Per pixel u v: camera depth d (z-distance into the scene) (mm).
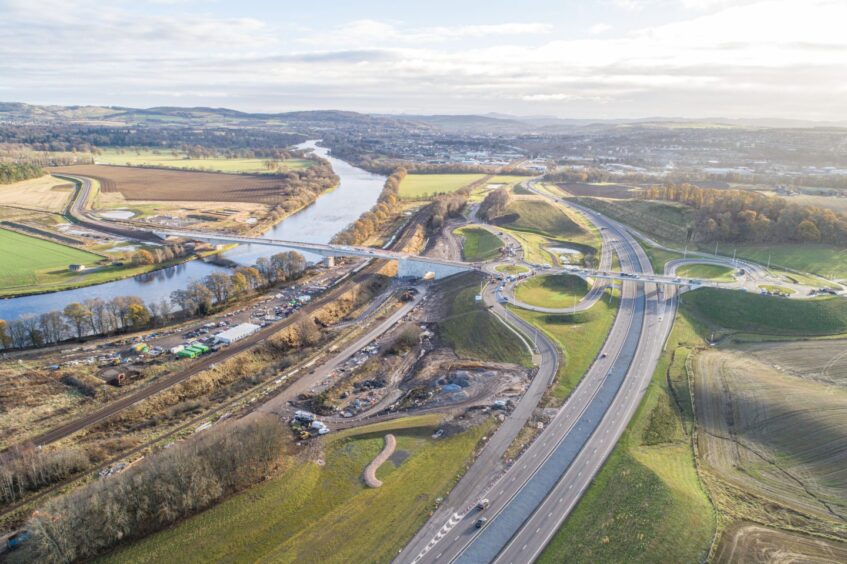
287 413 157375
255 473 123938
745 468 126062
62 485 125688
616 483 119062
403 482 121688
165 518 108375
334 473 126312
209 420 154625
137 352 191000
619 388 161500
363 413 156375
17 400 158500
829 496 113625
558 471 124688
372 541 105000
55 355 187625
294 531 108125
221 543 104938
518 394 158750
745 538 101500
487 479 122312
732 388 158625
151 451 139125
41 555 97438
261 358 194875
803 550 98562
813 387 155500
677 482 117562
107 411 156000
